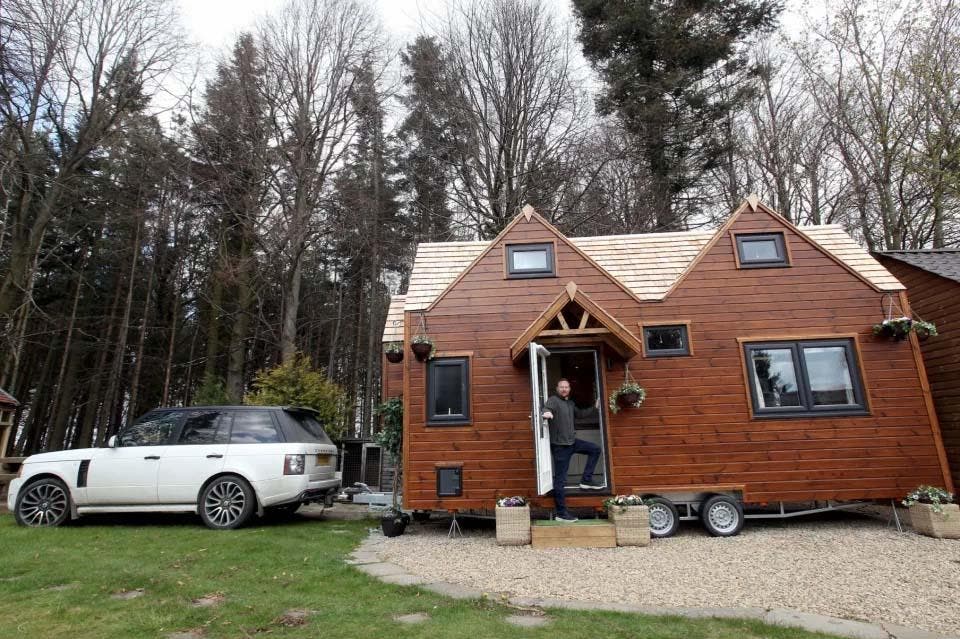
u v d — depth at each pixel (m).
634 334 9.38
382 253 25.62
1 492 11.44
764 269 9.58
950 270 9.93
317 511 11.20
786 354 9.16
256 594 4.87
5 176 16.50
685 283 9.61
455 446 8.94
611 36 20.02
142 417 9.02
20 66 15.89
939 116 15.43
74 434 26.16
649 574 5.74
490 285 9.72
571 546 7.25
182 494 8.35
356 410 26.78
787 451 8.72
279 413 8.98
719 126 20.58
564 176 20.47
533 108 20.72
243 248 20.81
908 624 4.22
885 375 8.98
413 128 22.92
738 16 19.61
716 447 8.77
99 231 22.11
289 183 21.19
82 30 17.66
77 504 8.41
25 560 5.95
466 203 21.27
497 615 4.38
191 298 24.25
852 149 18.92
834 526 8.63
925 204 16.38
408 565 6.24
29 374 23.89
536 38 20.88
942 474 8.54
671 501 8.51
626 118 20.36
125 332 21.06
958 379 9.54
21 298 17.83
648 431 8.88
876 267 9.88
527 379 9.17
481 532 8.69
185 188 20.28
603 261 11.09
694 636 3.88
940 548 6.81
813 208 20.50
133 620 4.16
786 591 5.09
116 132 18.09
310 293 26.92
